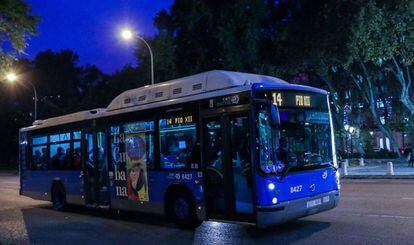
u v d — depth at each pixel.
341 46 26.19
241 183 9.38
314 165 9.85
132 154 12.24
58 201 15.71
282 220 9.09
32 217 14.55
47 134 16.20
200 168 10.25
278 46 27.53
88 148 14.07
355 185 20.33
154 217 13.30
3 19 12.79
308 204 9.55
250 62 26.89
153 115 11.61
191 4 27.17
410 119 41.44
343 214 11.61
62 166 15.33
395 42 27.44
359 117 45.19
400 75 35.38
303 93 9.94
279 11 28.02
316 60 28.38
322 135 10.24
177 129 10.91
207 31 27.33
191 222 10.70
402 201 13.51
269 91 9.32
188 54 28.73
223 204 9.80
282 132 9.37
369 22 25.03
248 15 25.86
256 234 9.84
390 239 8.62
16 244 10.02
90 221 13.20
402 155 44.56
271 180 8.98
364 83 39.34
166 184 11.16
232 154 9.57
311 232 9.65
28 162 17.33
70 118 14.97
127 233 11.02
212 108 10.00
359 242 8.52
